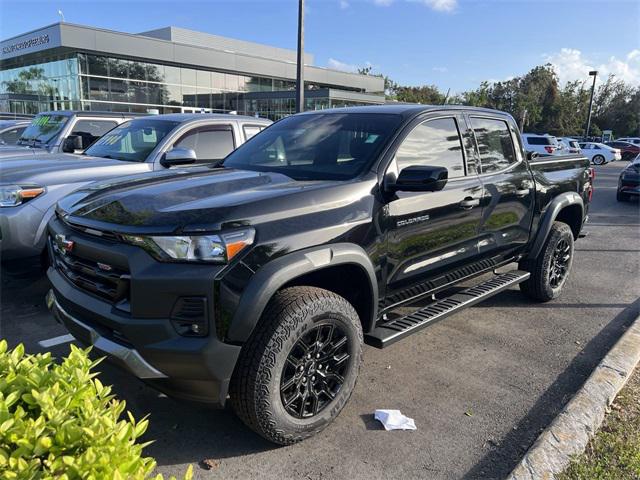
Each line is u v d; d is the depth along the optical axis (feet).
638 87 271.28
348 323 10.16
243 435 10.36
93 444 5.04
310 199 10.00
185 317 8.54
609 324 16.92
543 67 266.77
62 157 20.98
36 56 107.14
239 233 8.80
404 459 9.71
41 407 5.36
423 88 222.48
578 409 10.87
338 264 10.02
